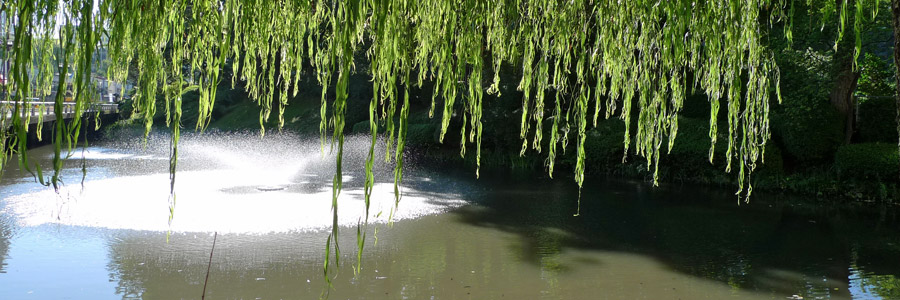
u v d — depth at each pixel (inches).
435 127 794.8
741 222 358.6
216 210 354.0
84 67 51.1
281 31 75.9
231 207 365.4
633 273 243.3
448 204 408.5
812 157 502.3
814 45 477.1
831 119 504.7
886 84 525.7
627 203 427.5
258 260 247.9
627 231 330.0
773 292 219.1
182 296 199.2
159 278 219.0
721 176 522.3
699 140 539.2
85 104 51.3
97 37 52.8
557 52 78.0
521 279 231.6
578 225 345.1
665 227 341.4
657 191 487.2
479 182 541.0
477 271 241.8
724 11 74.3
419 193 457.1
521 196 457.7
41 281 211.5
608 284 227.0
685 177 546.9
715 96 78.1
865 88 537.0
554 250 282.5
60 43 54.0
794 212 393.7
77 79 50.5
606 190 493.0
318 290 210.1
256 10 73.0
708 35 75.2
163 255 252.1
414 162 721.6
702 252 281.6
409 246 282.5
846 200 442.9
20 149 46.2
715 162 521.0
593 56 77.4
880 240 309.3
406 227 325.7
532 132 673.6
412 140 816.3
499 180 557.6
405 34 65.6
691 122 573.0
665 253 279.1
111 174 532.1
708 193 476.4
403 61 65.0
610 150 588.4
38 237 277.6
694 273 244.2
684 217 374.0
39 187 430.9
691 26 75.2
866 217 376.8
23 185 439.8
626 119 78.4
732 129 78.7
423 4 71.9
